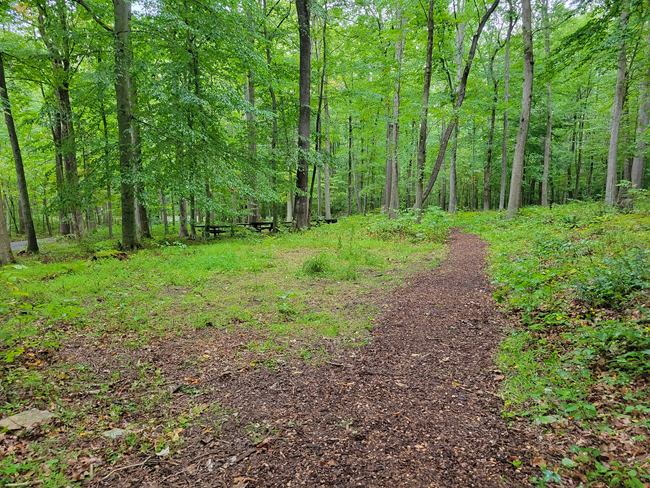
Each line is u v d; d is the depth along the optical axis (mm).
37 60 11492
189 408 3041
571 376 3131
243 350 4203
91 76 10336
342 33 17828
